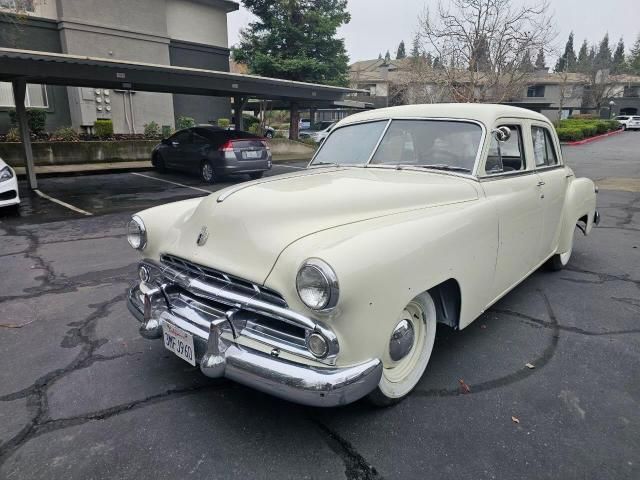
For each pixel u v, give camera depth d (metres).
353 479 2.14
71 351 3.30
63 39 15.90
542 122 4.18
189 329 2.45
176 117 20.02
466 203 2.96
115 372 3.03
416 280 2.35
